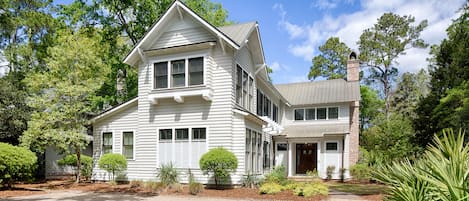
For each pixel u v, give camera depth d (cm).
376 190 1459
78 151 1584
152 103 1459
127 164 1511
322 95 2373
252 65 1719
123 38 2366
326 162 2177
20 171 1373
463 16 2047
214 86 1387
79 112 1588
